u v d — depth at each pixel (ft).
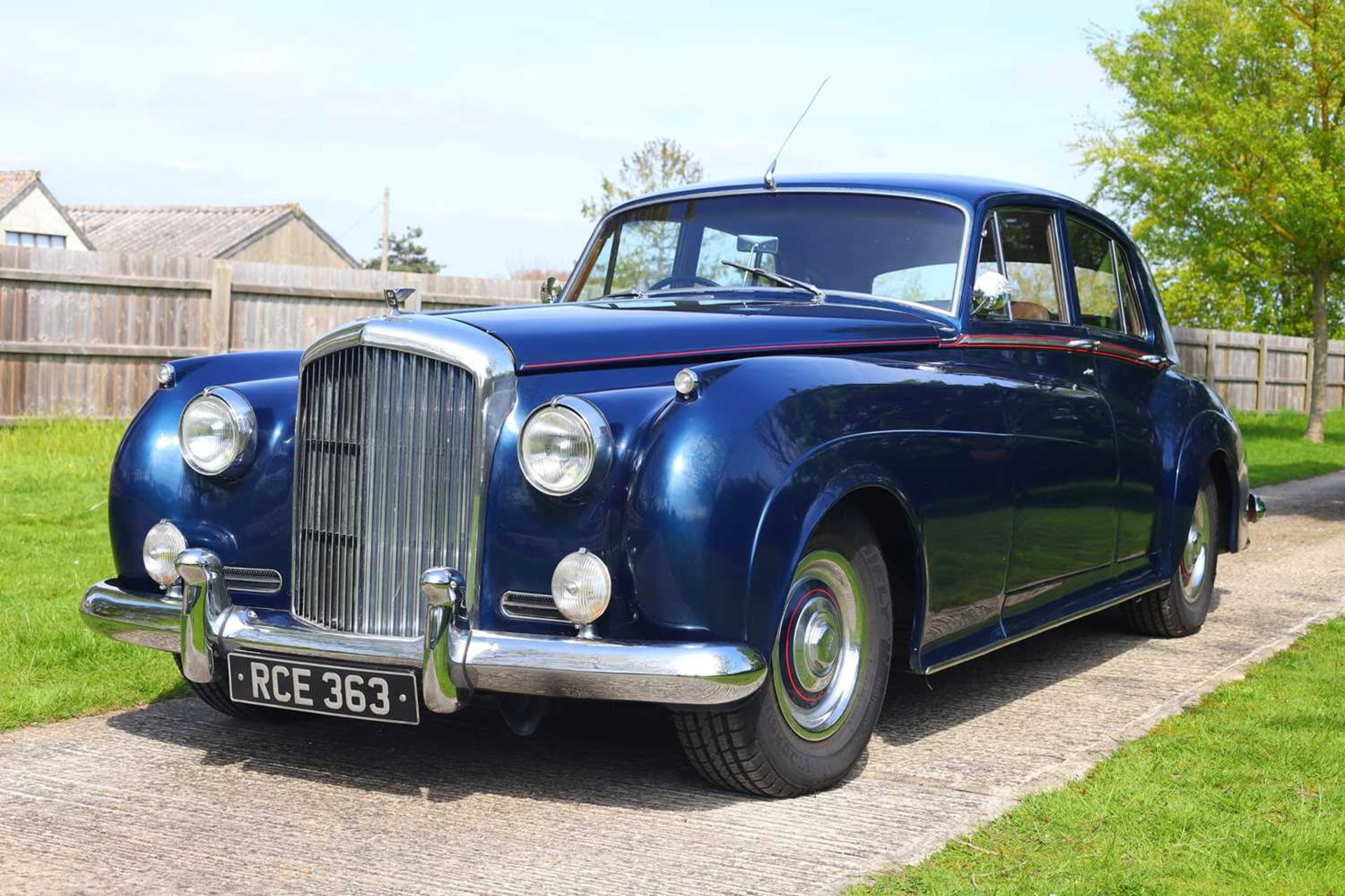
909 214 14.87
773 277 14.83
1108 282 17.52
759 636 10.78
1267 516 34.42
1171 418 18.26
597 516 10.66
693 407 10.83
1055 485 14.82
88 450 37.73
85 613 12.73
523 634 10.82
